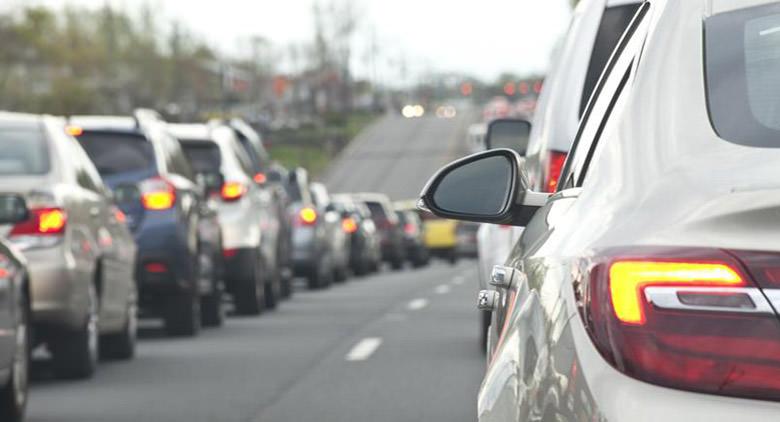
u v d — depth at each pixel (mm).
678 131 4281
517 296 4789
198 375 16031
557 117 11211
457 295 32844
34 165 15344
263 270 26875
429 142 193250
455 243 74812
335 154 184750
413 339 20266
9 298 11727
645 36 4910
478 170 5770
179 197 20688
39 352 18859
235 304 25859
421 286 38688
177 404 13641
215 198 25391
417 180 163500
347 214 43719
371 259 52438
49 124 16094
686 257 3891
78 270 15125
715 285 3852
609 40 11344
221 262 23594
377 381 15312
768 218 3873
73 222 15289
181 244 20391
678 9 4699
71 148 16453
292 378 15688
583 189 4547
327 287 38438
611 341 3922
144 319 25719
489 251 14977
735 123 4262
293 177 36812
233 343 19969
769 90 4352
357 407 13352
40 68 123875
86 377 15664
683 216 3990
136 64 150750
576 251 4172
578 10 11797
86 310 15406
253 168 30250
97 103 128500
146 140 20812
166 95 154500
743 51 4480
